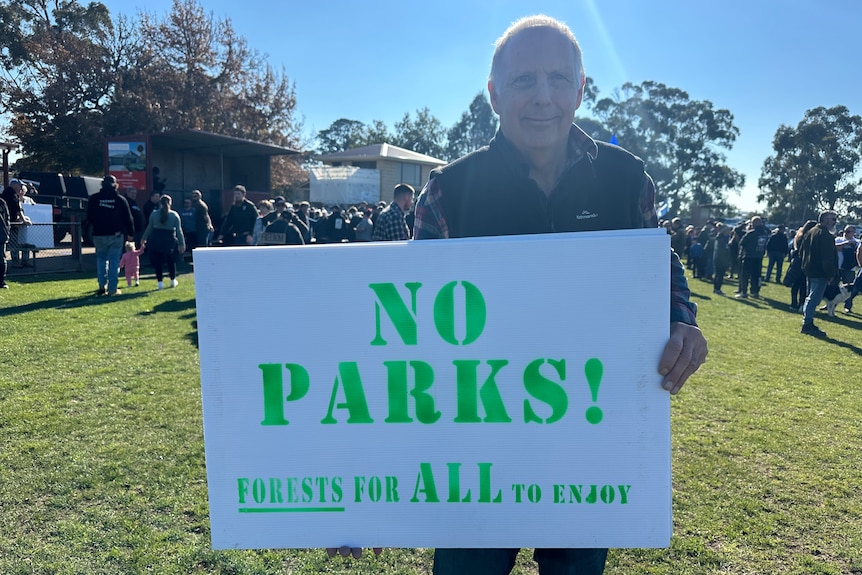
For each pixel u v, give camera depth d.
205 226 12.04
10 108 25.09
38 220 12.55
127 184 14.64
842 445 3.85
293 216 8.17
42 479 3.10
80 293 9.03
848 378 5.64
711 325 8.55
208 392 1.31
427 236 1.54
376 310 1.28
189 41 26.12
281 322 1.29
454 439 1.30
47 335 6.29
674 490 3.19
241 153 17.92
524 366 1.28
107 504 2.88
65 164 26.36
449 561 1.41
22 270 11.38
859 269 9.95
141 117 24.42
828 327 8.81
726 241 12.89
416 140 65.62
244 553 2.55
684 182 58.06
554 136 1.44
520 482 1.30
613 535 1.30
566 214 1.50
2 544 2.54
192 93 25.92
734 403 4.71
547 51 1.40
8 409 4.12
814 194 56.69
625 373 1.27
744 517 2.91
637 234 1.24
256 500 1.32
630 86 56.47
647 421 1.27
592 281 1.25
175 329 6.70
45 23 26.97
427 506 1.32
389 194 32.53
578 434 1.28
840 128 56.91
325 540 1.33
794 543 2.69
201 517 2.79
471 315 1.27
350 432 1.30
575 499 1.30
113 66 25.75
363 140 68.00
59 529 2.66
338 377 1.29
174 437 3.68
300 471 1.32
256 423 1.31
